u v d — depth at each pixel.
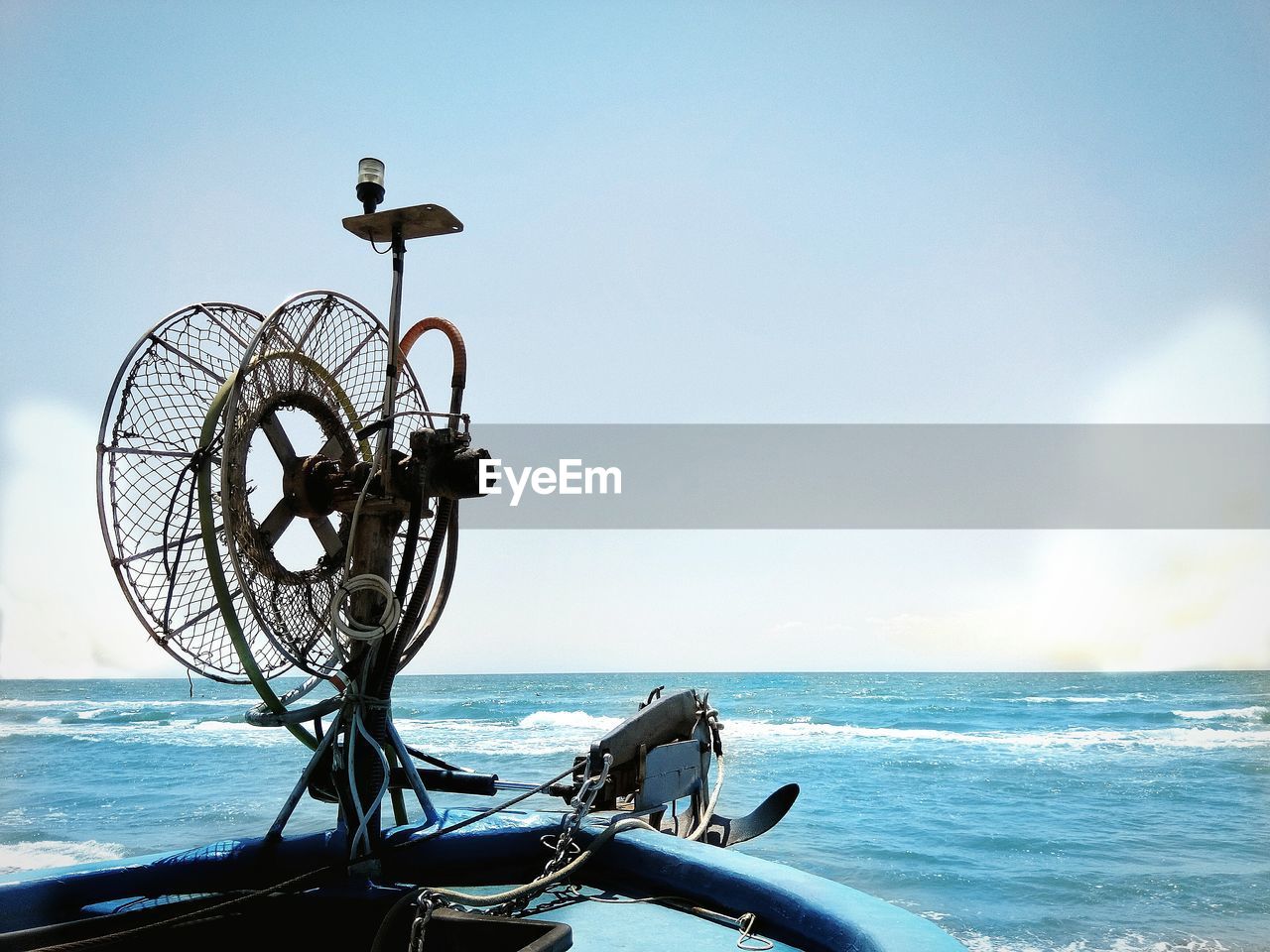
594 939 2.94
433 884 3.56
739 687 83.69
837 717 51.19
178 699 82.50
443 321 4.59
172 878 3.43
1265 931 13.37
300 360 4.18
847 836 19.94
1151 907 14.66
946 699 62.97
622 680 111.12
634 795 4.05
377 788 3.62
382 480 3.85
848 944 2.61
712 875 3.29
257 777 29.48
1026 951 12.63
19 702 77.81
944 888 15.84
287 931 3.21
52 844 19.14
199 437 3.83
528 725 49.72
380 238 4.05
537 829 3.92
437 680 114.50
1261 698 59.75
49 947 2.74
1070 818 22.20
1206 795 25.61
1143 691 69.50
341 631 3.72
